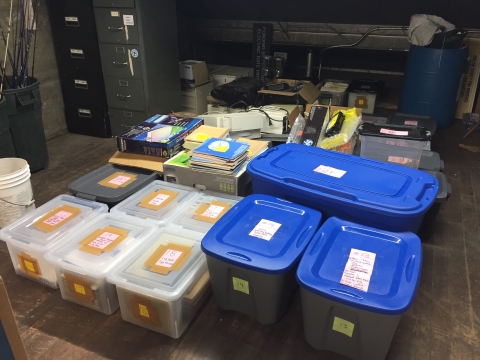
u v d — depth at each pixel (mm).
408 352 1456
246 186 2125
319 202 1611
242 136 2650
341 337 1362
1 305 975
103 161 2955
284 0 3936
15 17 2867
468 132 3342
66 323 1586
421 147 2082
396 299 1192
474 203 2398
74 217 1848
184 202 1928
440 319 1596
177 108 3564
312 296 1293
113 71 3174
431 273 1837
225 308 1615
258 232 1488
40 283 1787
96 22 3053
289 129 2797
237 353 1456
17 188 2051
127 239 1699
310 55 4188
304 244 1427
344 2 3775
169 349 1473
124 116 3318
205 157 1979
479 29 3588
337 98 3730
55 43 3236
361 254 1386
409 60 3477
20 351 1059
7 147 2398
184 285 1452
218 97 3316
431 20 3338
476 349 1468
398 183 1613
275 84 3439
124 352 1463
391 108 4074
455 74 3352
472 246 2018
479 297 1705
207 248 1415
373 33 3881
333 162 1792
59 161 2947
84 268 1539
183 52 4387
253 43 4219
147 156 2285
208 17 4371
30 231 1757
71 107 3428
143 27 2992
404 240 1441
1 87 2416
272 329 1552
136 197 1988
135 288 1452
